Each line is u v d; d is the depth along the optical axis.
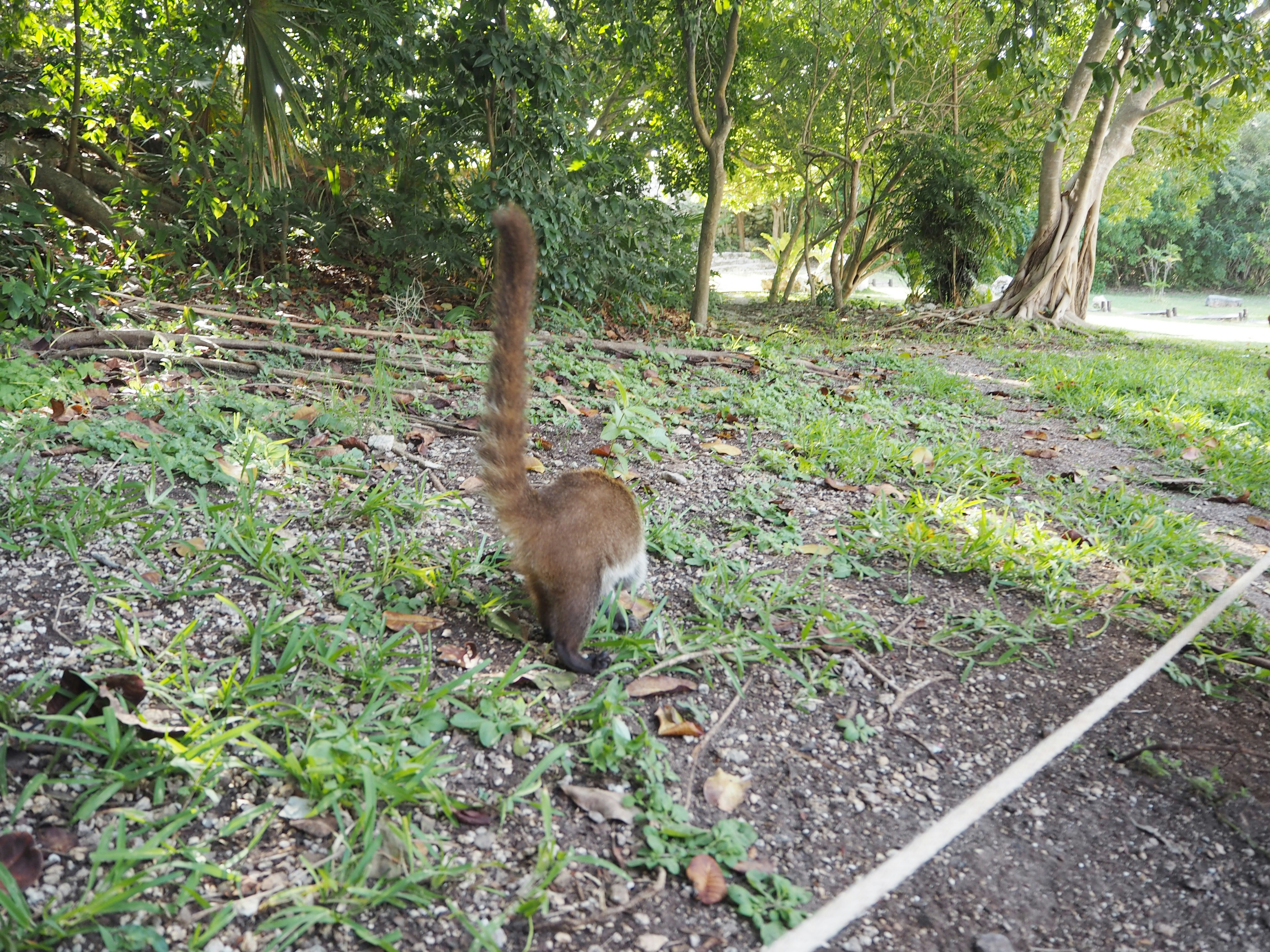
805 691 1.08
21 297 1.98
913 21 4.22
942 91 6.41
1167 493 2.03
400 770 0.81
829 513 1.67
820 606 1.25
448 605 1.19
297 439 1.72
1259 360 4.61
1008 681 1.15
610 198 3.84
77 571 1.13
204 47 2.99
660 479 1.77
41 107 3.16
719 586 1.29
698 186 5.87
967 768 0.98
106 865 0.72
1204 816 0.93
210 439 1.59
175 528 1.25
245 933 0.68
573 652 1.06
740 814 0.88
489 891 0.74
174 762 0.79
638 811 0.85
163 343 2.07
